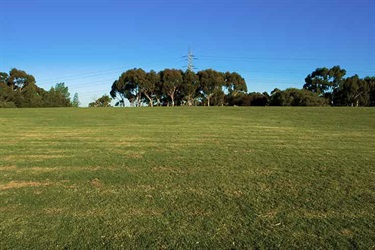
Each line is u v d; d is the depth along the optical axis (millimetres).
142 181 6699
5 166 8047
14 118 24203
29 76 75375
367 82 69000
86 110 34969
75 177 6992
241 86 79875
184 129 16750
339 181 6734
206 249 3934
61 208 5188
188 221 4691
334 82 73125
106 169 7746
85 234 4293
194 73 75500
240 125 18938
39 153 9805
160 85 74875
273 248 3945
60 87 91500
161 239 4164
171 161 8664
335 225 4562
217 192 5984
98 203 5406
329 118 23516
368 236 4238
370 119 22609
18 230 4402
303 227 4500
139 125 18938
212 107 39344
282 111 30719
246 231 4383
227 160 8805
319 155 9555
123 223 4625
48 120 22422
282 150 10406
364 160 8844
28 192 5977
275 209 5148
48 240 4133
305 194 5883
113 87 79062
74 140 12602
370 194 5906
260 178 6949
